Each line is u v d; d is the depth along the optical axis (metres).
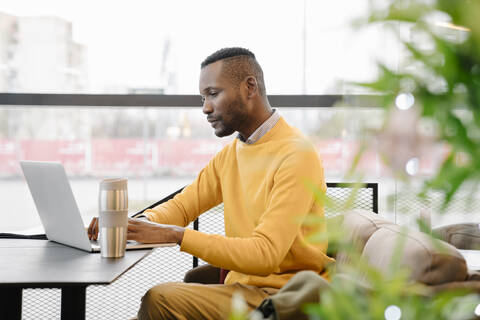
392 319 0.41
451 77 0.37
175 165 3.91
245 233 1.69
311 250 1.54
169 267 2.47
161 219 1.78
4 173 3.84
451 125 0.37
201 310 1.40
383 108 0.37
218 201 1.91
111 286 2.50
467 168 0.36
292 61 3.07
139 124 3.89
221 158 1.86
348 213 1.74
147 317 1.42
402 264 1.12
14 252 1.43
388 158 0.38
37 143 3.82
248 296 1.44
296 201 1.47
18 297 1.44
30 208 4.04
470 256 1.58
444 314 0.43
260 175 1.64
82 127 3.84
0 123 3.75
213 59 1.69
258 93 1.69
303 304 0.99
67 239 1.52
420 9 0.37
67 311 1.32
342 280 0.47
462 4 0.36
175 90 3.20
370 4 0.37
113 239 1.33
